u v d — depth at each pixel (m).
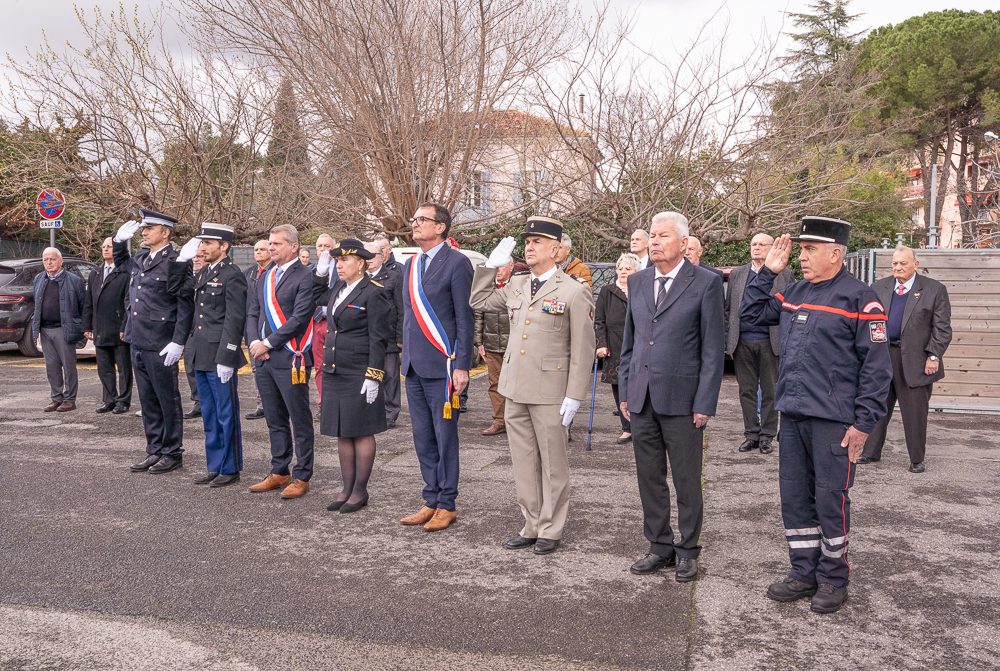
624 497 6.04
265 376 6.09
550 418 4.82
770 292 4.44
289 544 5.02
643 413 4.50
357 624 3.85
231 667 3.43
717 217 14.84
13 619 3.90
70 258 15.24
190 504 5.87
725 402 10.47
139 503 5.87
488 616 3.94
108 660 3.49
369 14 13.41
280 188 15.08
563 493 4.89
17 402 10.15
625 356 4.71
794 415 4.10
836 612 4.01
